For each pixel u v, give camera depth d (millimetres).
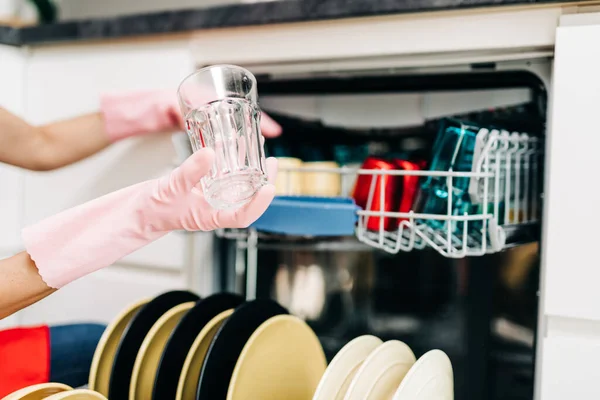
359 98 928
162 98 889
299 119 971
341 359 626
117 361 671
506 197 677
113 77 977
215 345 646
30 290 539
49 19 1399
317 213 664
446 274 888
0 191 1046
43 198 1060
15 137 829
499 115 816
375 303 940
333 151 952
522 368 812
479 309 855
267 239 972
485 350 851
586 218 622
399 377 655
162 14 893
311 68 851
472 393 859
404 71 811
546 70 726
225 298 772
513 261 822
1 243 1054
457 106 857
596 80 612
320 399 582
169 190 519
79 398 556
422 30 762
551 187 635
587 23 667
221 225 551
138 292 981
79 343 830
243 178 556
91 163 1006
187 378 661
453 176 652
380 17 776
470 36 737
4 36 1030
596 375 629
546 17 695
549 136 714
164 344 716
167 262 949
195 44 913
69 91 1022
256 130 584
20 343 771
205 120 566
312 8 790
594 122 614
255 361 662
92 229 538
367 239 695
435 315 896
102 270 1021
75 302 1043
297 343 741
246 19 832
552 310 641
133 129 912
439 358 649
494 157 654
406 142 899
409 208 730
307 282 975
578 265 627
